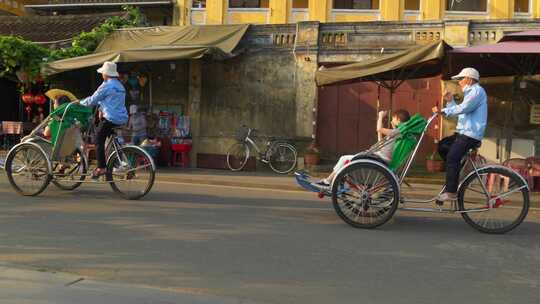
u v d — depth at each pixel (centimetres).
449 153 755
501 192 748
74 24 1839
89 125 955
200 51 1375
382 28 1475
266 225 761
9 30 1831
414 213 889
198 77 1581
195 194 1034
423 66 1285
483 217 757
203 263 576
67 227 712
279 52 1541
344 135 1545
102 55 1427
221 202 945
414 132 759
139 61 1412
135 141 1488
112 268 553
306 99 1519
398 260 606
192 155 1583
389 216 751
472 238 721
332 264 584
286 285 516
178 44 1526
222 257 598
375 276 548
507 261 613
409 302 479
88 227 715
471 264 598
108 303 456
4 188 1005
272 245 653
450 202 802
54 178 930
